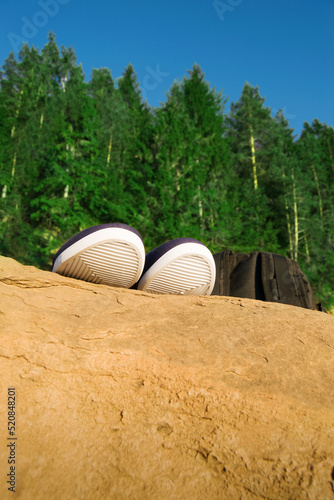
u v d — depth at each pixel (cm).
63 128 2455
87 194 2161
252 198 2931
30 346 111
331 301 2444
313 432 101
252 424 103
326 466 93
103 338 120
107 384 110
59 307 129
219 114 3416
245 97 3528
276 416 104
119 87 4466
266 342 128
